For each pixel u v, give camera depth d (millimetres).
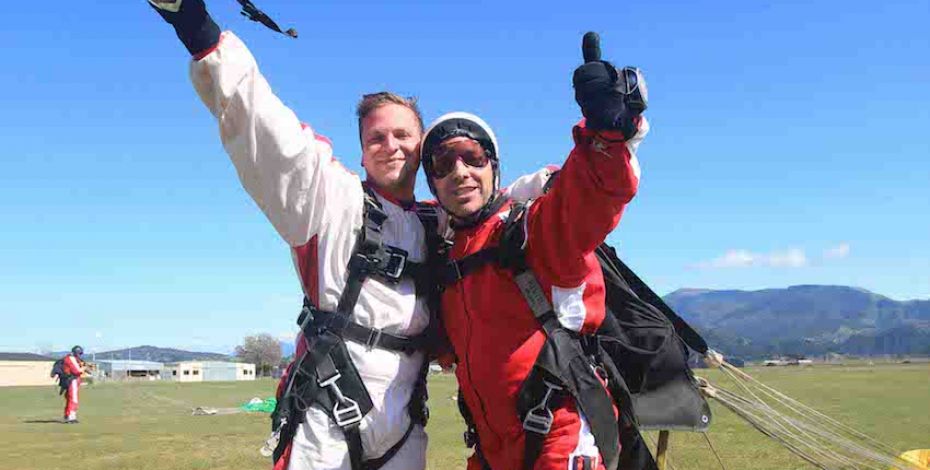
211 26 2502
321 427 2850
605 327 2959
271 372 99938
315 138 2857
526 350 2732
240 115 2549
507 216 2891
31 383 74688
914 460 3820
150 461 9453
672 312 3213
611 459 2703
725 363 3350
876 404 16562
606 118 2305
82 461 9508
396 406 2959
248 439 11984
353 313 2916
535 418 2682
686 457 8328
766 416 3451
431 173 2969
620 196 2484
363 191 3037
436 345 3072
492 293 2807
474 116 2979
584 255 2658
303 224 2805
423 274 3021
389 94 3184
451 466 8266
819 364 99312
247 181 2695
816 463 3607
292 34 2580
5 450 10703
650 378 3041
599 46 2395
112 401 25500
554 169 3205
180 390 36438
